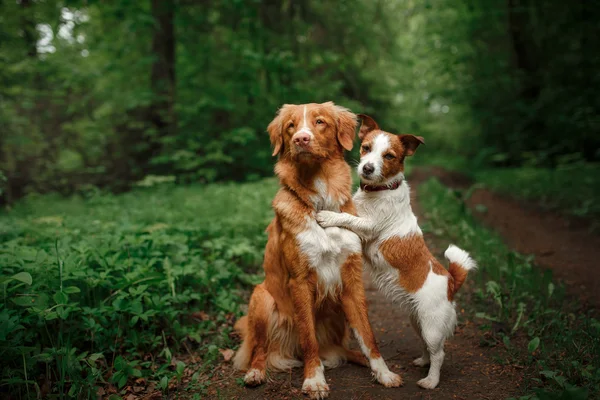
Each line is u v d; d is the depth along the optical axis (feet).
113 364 10.10
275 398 9.64
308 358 10.09
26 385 8.92
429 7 54.90
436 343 9.83
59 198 32.86
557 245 20.97
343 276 10.34
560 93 50.21
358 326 10.27
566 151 49.32
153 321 12.05
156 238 14.46
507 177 43.29
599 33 47.60
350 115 11.37
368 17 52.75
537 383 9.53
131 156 40.27
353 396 9.57
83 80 37.45
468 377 10.22
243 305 14.53
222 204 24.02
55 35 38.19
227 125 42.09
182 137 39.09
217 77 42.39
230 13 41.86
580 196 29.19
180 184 36.88
